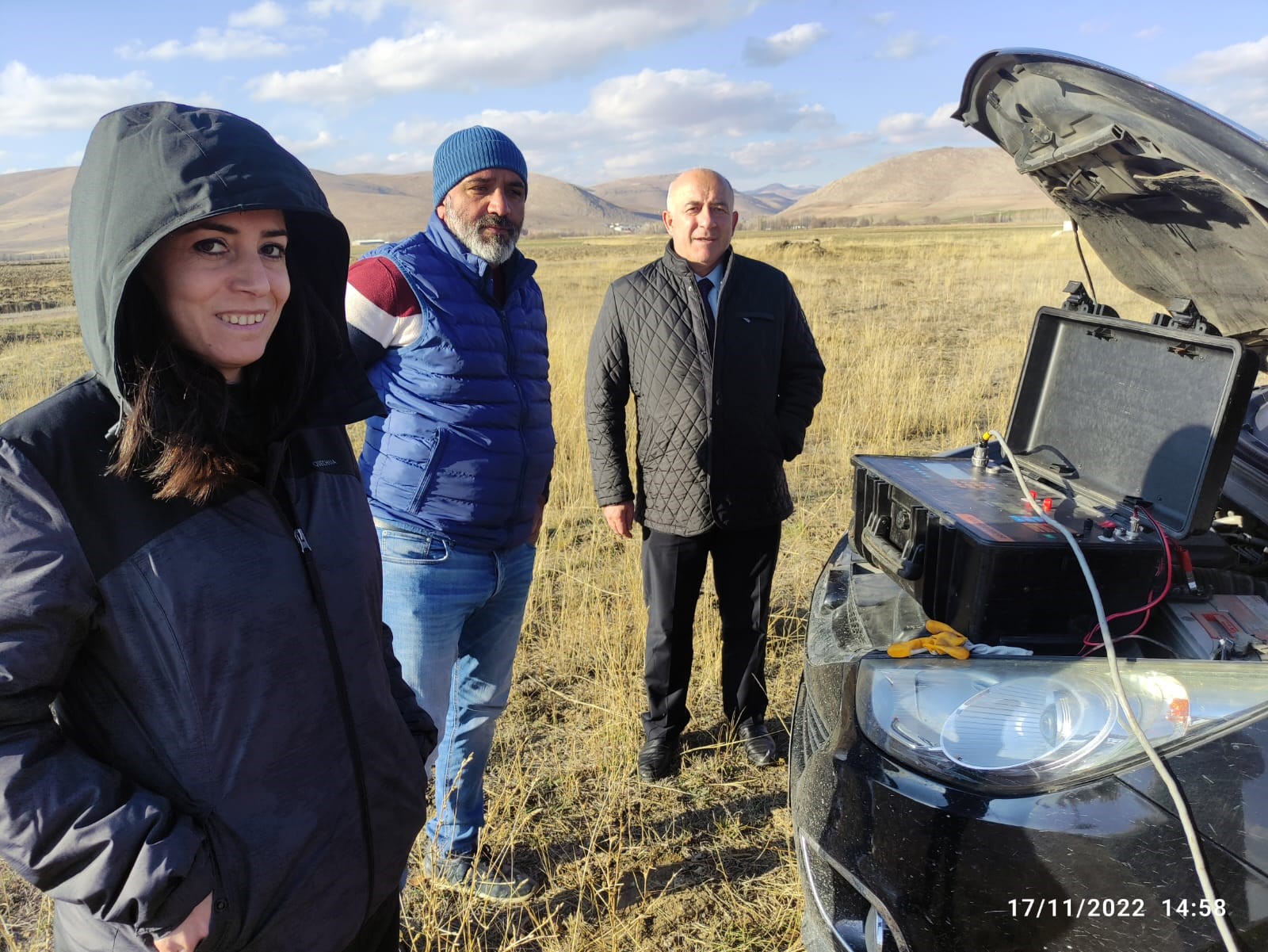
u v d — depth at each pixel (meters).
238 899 1.21
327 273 1.38
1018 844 1.39
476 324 2.27
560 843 2.66
